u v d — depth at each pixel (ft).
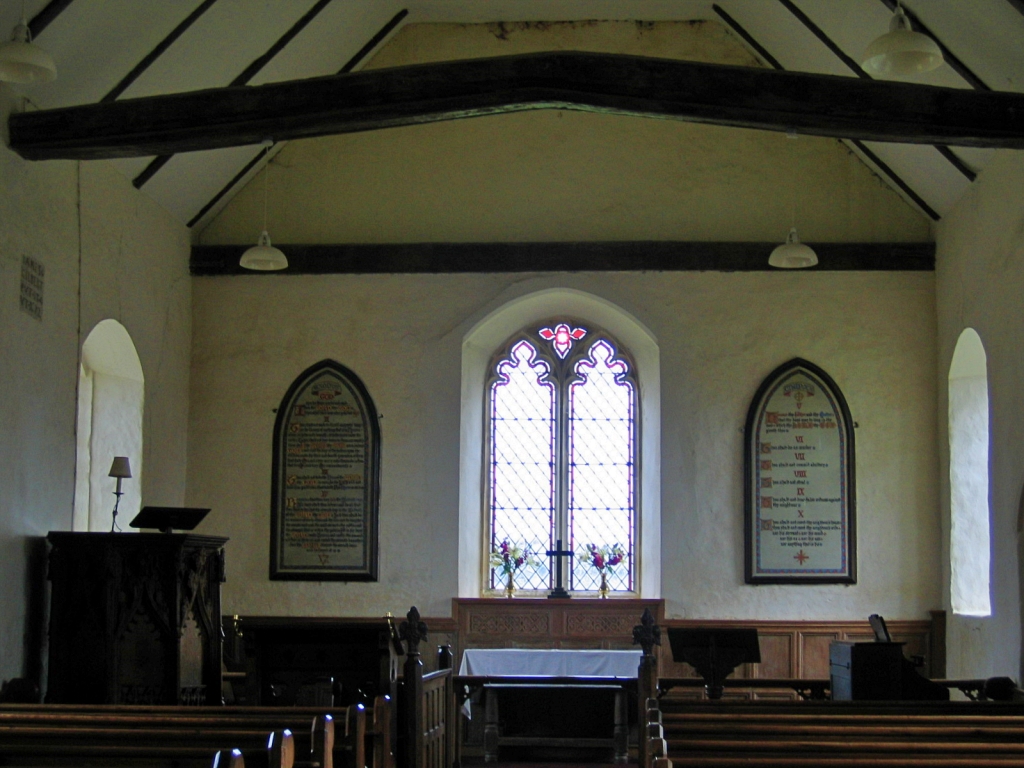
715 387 50.75
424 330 51.62
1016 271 40.40
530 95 34.22
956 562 47.91
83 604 35.35
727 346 50.90
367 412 51.19
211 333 51.83
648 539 52.54
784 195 51.55
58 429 39.55
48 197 39.11
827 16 43.01
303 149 52.80
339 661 31.78
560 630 49.98
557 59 34.12
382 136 52.70
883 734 22.84
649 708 23.06
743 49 51.88
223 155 48.96
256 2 41.78
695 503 50.26
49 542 38.34
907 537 49.49
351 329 51.70
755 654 36.73
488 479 54.19
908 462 49.83
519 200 52.08
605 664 44.55
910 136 34.19
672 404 50.75
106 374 46.68
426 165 52.47
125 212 45.16
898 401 50.16
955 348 47.55
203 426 51.37
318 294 51.90
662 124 52.26
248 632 31.68
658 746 17.46
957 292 47.32
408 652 29.99
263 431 51.26
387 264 51.78
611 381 54.49
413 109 34.71
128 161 44.45
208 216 52.26
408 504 50.75
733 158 51.85
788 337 50.78
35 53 30.32
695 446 50.52
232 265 51.85
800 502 49.98
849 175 51.49
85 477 45.98
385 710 24.50
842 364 50.47
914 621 48.78
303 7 44.42
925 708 28.71
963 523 47.93
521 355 54.60
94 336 44.88
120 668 34.99
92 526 45.78
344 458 51.06
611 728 43.32
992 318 42.83
